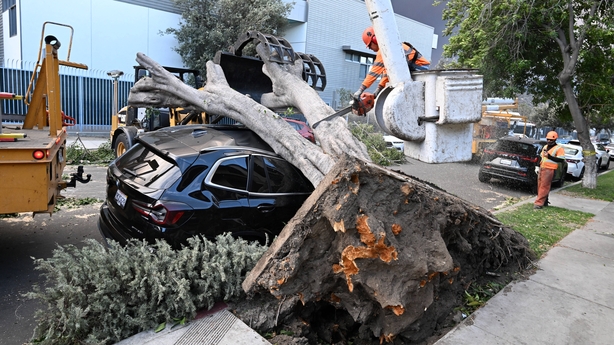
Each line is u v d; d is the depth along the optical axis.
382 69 3.21
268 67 6.15
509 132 18.11
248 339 3.27
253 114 5.22
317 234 3.05
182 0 19.55
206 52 20.03
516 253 5.27
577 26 11.48
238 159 4.55
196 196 4.15
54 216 6.52
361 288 3.26
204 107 5.80
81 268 3.38
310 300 3.33
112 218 4.56
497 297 4.48
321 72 6.85
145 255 3.54
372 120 3.34
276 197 4.68
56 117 4.82
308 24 22.50
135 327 3.34
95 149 13.44
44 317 3.25
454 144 2.71
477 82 2.67
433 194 3.56
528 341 3.66
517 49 10.96
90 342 3.03
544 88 12.61
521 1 10.04
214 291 3.62
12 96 4.54
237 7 20.16
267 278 3.07
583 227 7.61
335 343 3.81
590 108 12.49
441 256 3.14
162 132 5.14
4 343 3.34
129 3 18.53
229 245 3.95
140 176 4.39
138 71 9.82
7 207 3.83
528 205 9.52
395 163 13.28
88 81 17.31
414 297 3.20
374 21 2.74
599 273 5.29
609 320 4.08
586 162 12.43
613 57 11.43
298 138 4.91
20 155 3.84
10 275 4.49
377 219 2.84
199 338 3.25
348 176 2.82
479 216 4.49
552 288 4.77
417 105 2.63
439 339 3.63
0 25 19.14
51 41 4.79
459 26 13.82
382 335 3.49
